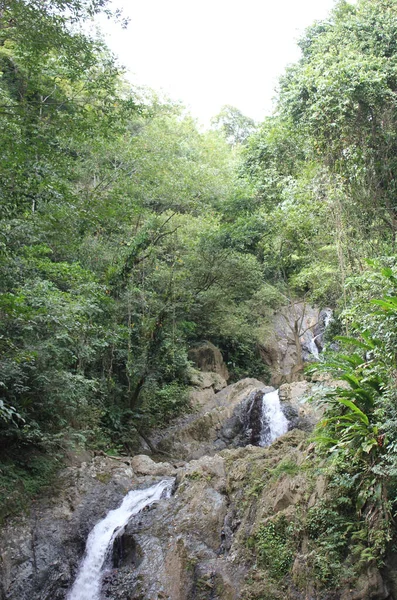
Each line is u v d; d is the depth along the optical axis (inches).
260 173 775.1
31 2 318.3
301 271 754.8
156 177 704.4
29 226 400.2
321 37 594.6
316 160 519.2
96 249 630.5
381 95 447.5
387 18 537.3
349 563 266.4
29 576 353.1
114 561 382.3
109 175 674.2
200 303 794.8
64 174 379.9
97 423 558.6
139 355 633.0
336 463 295.7
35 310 394.6
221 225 822.5
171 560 336.2
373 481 267.7
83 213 394.3
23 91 442.9
